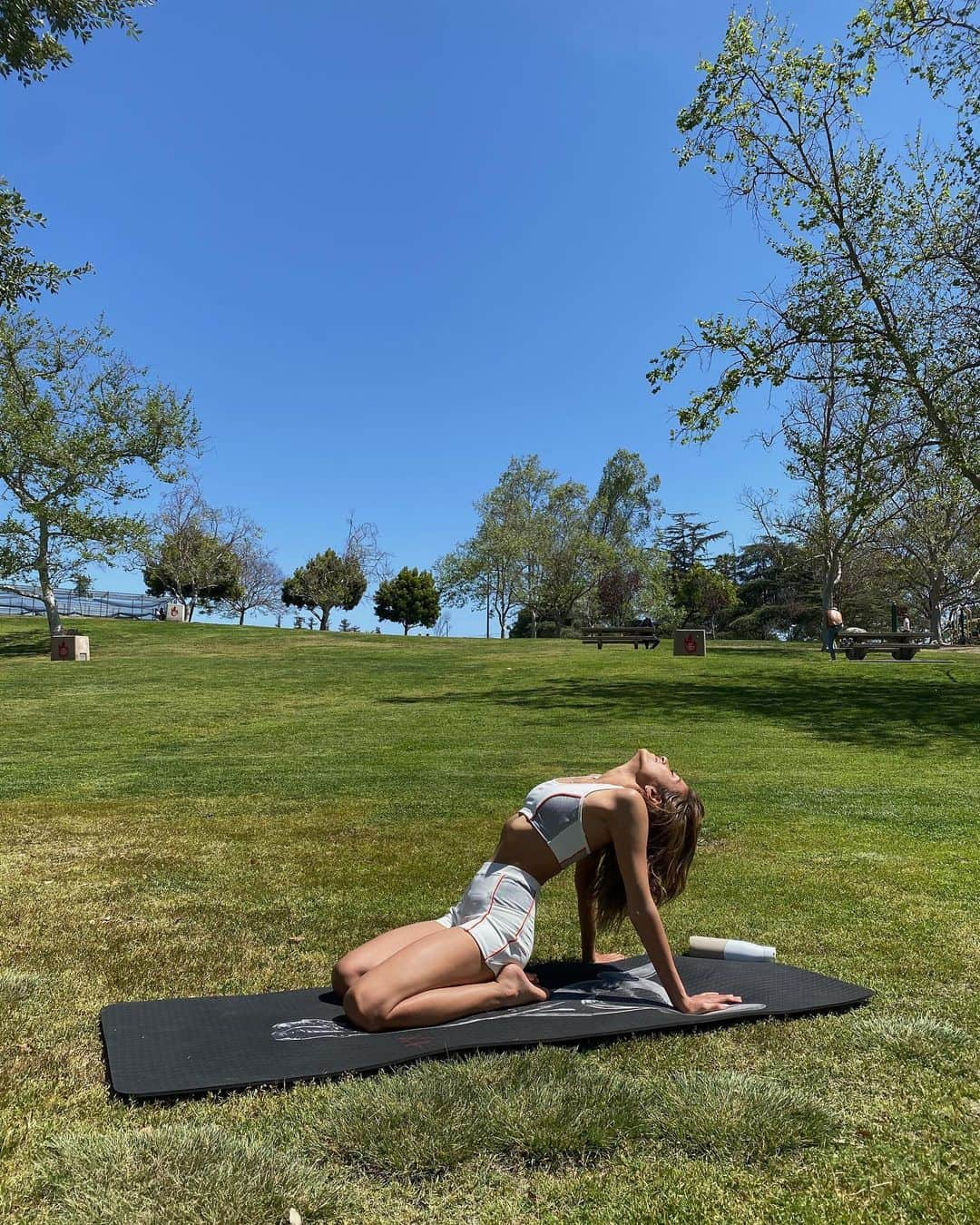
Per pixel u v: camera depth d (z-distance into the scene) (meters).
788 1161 2.36
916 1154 2.38
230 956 4.06
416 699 16.23
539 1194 2.22
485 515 53.72
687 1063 2.92
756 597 62.31
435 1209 2.16
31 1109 2.61
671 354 16.98
